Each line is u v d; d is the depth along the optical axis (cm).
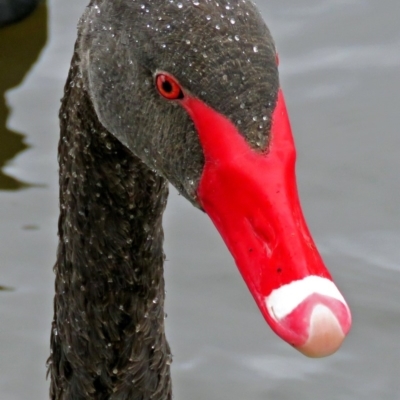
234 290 1115
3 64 1374
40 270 1130
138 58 629
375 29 1352
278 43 1333
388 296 1105
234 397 1036
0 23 1430
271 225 588
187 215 1170
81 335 754
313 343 548
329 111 1259
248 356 1073
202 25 604
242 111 599
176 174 639
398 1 1386
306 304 559
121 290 737
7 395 1041
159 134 637
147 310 751
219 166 604
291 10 1377
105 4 652
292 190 596
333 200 1172
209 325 1093
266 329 1096
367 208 1165
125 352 755
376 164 1203
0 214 1167
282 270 578
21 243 1147
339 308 557
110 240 719
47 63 1366
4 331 1086
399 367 1062
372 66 1307
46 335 1089
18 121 1273
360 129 1240
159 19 616
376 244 1139
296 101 1268
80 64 671
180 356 1071
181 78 609
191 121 620
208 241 1149
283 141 602
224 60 600
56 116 1280
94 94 664
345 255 1130
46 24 1432
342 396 1038
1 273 1126
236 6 610
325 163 1203
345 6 1380
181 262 1129
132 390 770
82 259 730
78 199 711
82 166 697
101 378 764
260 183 593
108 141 680
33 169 1215
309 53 1322
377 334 1087
